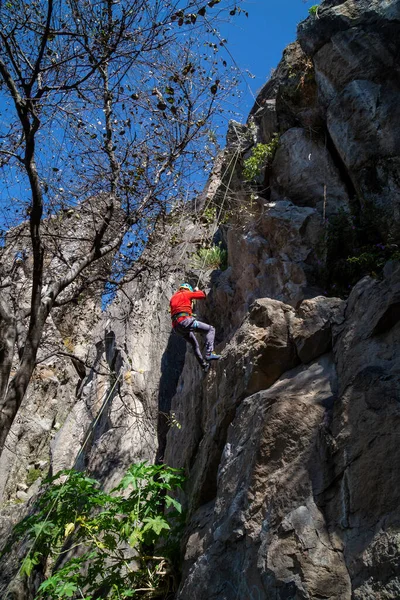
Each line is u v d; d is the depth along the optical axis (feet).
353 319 19.70
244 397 21.53
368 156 26.81
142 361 36.32
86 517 21.49
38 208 20.01
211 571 17.37
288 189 31.22
